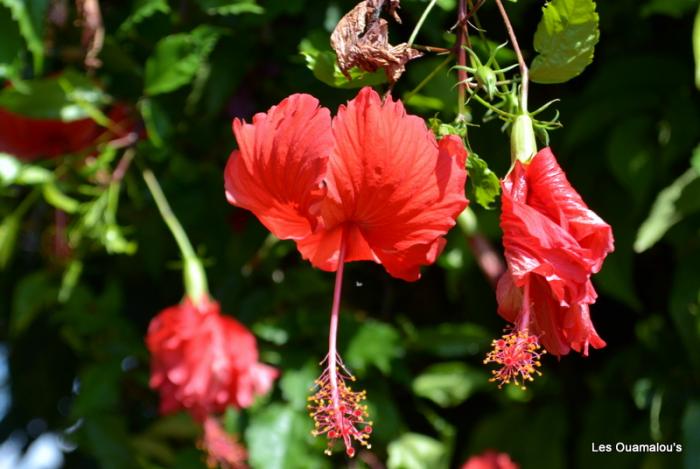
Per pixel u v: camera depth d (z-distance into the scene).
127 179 1.25
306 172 0.81
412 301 1.35
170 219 1.17
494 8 1.17
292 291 1.26
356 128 0.82
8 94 1.16
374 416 1.22
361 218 0.83
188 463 1.28
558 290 0.81
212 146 1.27
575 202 0.82
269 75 1.24
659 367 1.21
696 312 1.16
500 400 1.29
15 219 1.26
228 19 1.21
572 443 1.31
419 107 1.09
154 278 1.35
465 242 1.19
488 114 0.87
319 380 0.84
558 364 1.32
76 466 1.64
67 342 1.56
